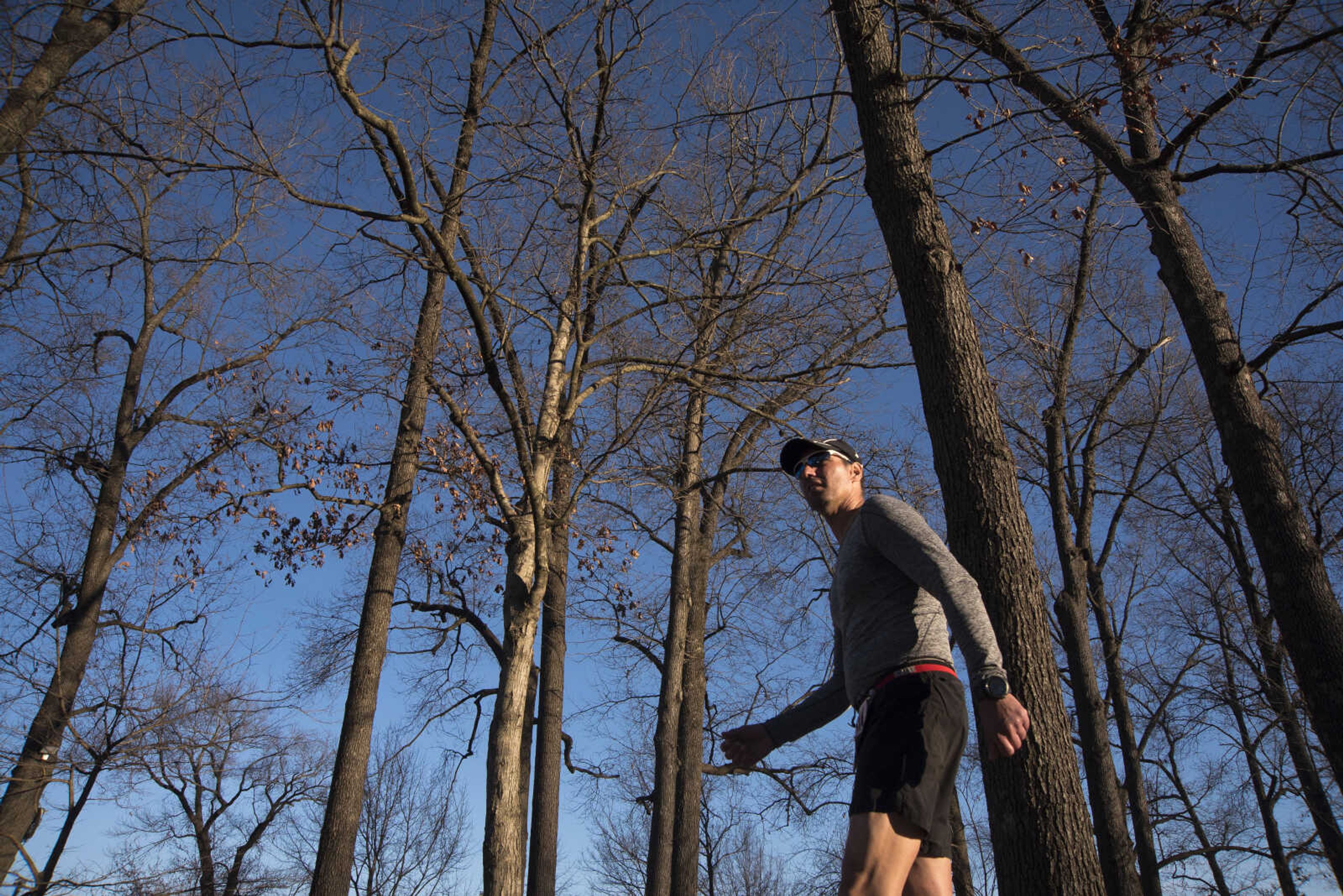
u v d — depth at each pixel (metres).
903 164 5.24
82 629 10.77
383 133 7.75
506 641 9.02
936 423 4.57
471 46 9.73
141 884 8.59
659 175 10.52
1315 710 6.60
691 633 14.42
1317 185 7.33
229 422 11.09
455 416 9.77
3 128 6.20
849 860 2.03
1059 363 12.90
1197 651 16.64
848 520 2.83
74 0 6.55
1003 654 3.97
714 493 13.83
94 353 11.41
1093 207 9.89
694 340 10.12
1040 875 3.61
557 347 10.38
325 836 9.75
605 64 9.26
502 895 8.05
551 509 9.57
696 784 13.44
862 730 2.29
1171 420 13.23
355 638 14.61
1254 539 7.17
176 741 9.29
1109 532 13.77
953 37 6.28
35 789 9.66
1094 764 11.48
